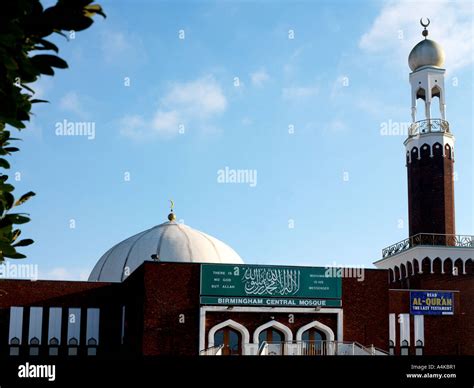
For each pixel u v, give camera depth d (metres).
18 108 6.60
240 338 48.06
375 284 50.44
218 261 62.06
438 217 62.59
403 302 54.94
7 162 7.61
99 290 55.44
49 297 54.38
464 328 61.34
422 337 54.59
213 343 47.28
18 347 53.09
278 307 48.47
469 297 61.84
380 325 49.94
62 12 6.16
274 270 48.84
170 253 60.94
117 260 62.03
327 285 49.50
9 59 6.02
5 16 5.79
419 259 61.91
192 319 47.22
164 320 46.81
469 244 62.75
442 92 65.12
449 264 62.12
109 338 54.88
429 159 63.59
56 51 6.37
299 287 49.03
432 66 65.50
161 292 47.12
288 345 47.81
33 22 6.16
